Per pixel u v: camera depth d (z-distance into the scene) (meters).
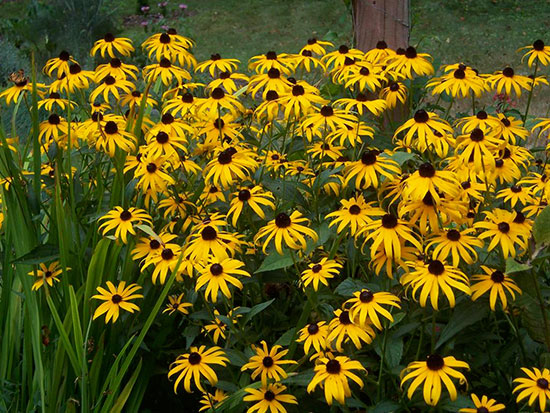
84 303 2.34
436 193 2.00
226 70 3.05
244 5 11.84
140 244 2.39
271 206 2.52
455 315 2.01
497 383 2.23
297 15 11.16
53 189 2.79
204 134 3.10
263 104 2.65
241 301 2.73
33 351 2.49
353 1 3.91
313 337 2.04
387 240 1.97
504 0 11.40
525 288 2.03
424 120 2.37
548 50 3.04
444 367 1.77
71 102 3.06
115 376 2.28
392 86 2.92
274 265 2.19
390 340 2.07
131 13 11.61
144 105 2.59
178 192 2.78
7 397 2.51
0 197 2.78
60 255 2.40
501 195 2.44
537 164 2.98
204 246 2.17
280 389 2.04
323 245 2.57
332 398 1.87
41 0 8.10
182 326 2.68
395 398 2.11
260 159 2.88
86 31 7.59
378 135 2.91
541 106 6.36
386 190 2.56
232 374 2.25
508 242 2.02
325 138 2.77
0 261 2.85
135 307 2.29
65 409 2.43
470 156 2.25
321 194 2.75
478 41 9.69
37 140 2.54
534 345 2.29
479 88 2.78
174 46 3.21
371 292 2.03
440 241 2.02
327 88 3.45
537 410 2.05
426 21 10.52
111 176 3.12
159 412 2.77
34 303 2.44
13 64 6.80
